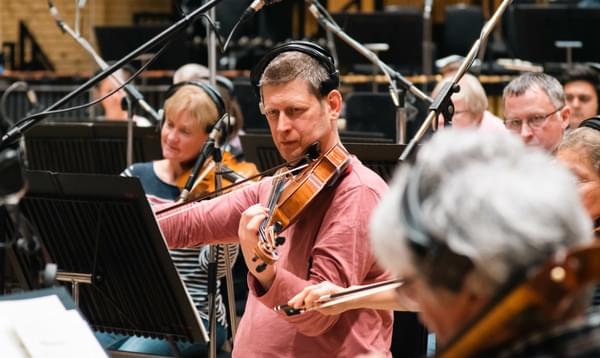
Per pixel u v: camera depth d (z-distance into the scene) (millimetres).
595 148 5164
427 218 2166
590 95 10164
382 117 11625
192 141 6902
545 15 13953
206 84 7066
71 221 5242
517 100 7672
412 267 2211
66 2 19781
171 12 20234
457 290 2154
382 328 4957
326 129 5012
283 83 4945
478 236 2094
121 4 20266
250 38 18297
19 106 15133
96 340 3715
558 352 2059
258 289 4680
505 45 17266
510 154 2223
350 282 4715
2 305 3811
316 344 4805
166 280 5086
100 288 5289
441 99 5719
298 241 4938
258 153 8148
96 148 9008
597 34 13906
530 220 2090
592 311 2281
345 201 4809
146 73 14805
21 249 4309
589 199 5168
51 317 3762
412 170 2281
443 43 17578
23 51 19250
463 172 2184
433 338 6664
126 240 5105
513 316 2066
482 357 2117
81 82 15445
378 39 14555
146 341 6730
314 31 19641
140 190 4914
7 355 3570
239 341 5035
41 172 5215
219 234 5410
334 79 5020
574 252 2023
